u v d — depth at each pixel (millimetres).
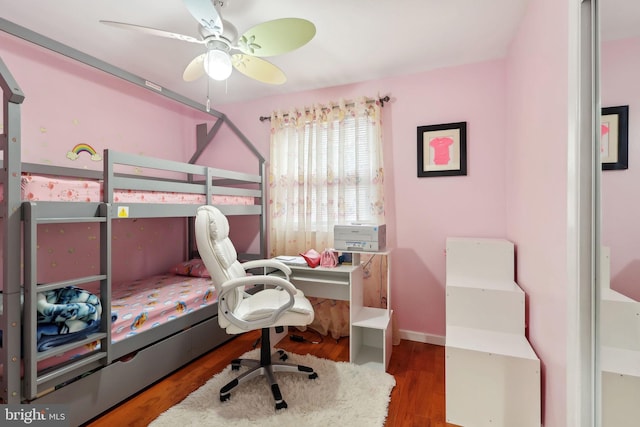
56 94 2270
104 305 1642
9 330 1317
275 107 3158
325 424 1548
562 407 1261
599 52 1005
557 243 1311
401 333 2660
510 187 2199
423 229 2592
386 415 1641
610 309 983
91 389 1568
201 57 1776
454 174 2461
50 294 1509
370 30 1995
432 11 1802
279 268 2203
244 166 3334
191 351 2176
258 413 1626
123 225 2781
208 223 1704
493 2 1717
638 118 864
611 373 982
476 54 2299
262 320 1714
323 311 2764
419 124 2592
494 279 2049
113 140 2682
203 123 3533
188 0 1302
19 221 1357
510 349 1552
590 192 1073
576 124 1090
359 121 2750
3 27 1596
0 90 1963
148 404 1729
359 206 2729
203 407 1672
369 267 2715
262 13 1818
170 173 3273
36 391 1354
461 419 1552
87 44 2174
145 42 2152
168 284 2662
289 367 1938
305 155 2963
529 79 1713
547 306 1430
